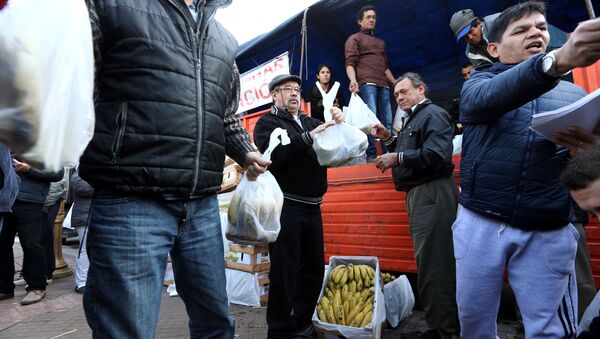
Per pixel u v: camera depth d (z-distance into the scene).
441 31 5.11
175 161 1.19
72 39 0.82
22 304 3.51
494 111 1.45
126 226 1.14
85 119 0.85
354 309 2.38
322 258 2.56
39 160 0.74
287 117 2.63
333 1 4.57
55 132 0.77
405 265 3.11
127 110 1.14
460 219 1.73
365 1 4.54
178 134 1.19
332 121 2.24
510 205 1.51
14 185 2.42
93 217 1.17
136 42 1.14
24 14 0.73
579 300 2.04
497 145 1.56
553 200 1.47
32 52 0.72
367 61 4.32
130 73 1.14
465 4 4.59
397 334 2.64
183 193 1.24
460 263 1.68
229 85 1.48
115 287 1.12
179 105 1.20
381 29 5.12
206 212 1.39
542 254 1.50
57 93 0.77
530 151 1.50
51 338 2.71
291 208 2.39
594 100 1.14
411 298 2.96
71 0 0.84
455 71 5.73
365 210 3.39
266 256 3.50
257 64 6.22
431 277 2.23
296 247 2.37
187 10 1.31
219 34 1.44
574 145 1.32
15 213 3.55
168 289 3.91
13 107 0.71
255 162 1.67
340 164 2.28
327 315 2.38
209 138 1.31
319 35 5.31
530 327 1.51
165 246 1.24
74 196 4.08
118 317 1.11
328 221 3.63
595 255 2.47
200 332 1.46
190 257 1.35
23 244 3.59
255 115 4.45
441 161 2.19
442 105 5.77
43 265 3.70
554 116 1.24
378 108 4.40
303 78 6.29
